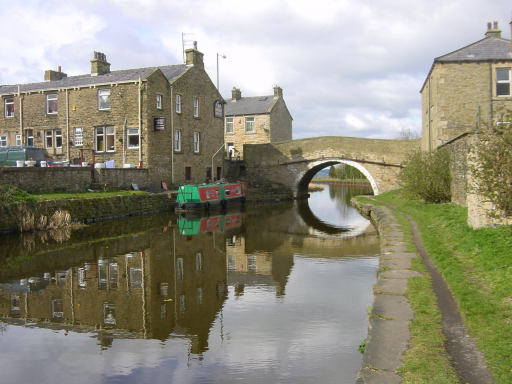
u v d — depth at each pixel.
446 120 22.20
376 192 33.22
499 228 10.02
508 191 9.55
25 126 30.00
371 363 4.80
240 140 43.75
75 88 28.25
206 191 27.19
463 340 5.38
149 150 26.50
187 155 30.48
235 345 6.98
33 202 17.31
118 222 20.41
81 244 15.05
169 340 7.28
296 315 8.32
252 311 8.60
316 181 85.56
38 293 9.77
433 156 20.28
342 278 11.05
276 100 44.81
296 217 24.50
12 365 6.41
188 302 9.20
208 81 33.25
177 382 5.86
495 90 21.78
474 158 10.75
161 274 11.47
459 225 12.29
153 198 24.44
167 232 18.20
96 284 10.49
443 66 22.20
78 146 28.48
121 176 24.00
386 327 5.81
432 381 4.34
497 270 7.72
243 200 32.59
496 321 5.72
